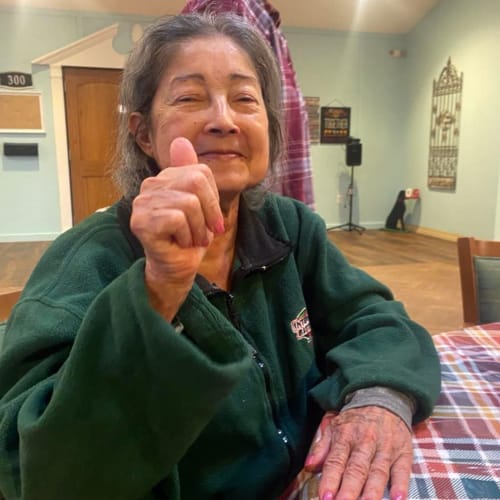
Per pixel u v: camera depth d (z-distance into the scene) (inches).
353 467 24.8
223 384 18.6
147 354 18.3
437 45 244.7
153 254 17.6
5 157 225.9
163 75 30.2
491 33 210.4
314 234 40.1
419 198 267.0
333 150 269.3
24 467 19.6
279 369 34.3
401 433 27.0
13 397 22.0
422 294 149.0
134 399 19.3
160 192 17.6
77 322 24.0
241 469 30.3
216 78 29.8
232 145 30.1
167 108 30.0
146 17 228.1
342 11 243.4
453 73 234.5
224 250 33.5
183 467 28.8
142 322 17.9
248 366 19.9
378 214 284.4
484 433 28.3
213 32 31.0
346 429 27.2
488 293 55.1
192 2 51.6
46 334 23.0
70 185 234.4
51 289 26.0
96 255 28.1
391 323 35.9
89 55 223.9
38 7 216.1
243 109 30.9
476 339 42.5
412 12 249.3
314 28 254.1
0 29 215.0
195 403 18.8
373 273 175.2
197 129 29.5
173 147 19.7
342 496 23.1
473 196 227.9
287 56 57.8
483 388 33.8
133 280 18.5
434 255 206.8
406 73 271.4
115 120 34.8
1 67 217.9
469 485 23.5
